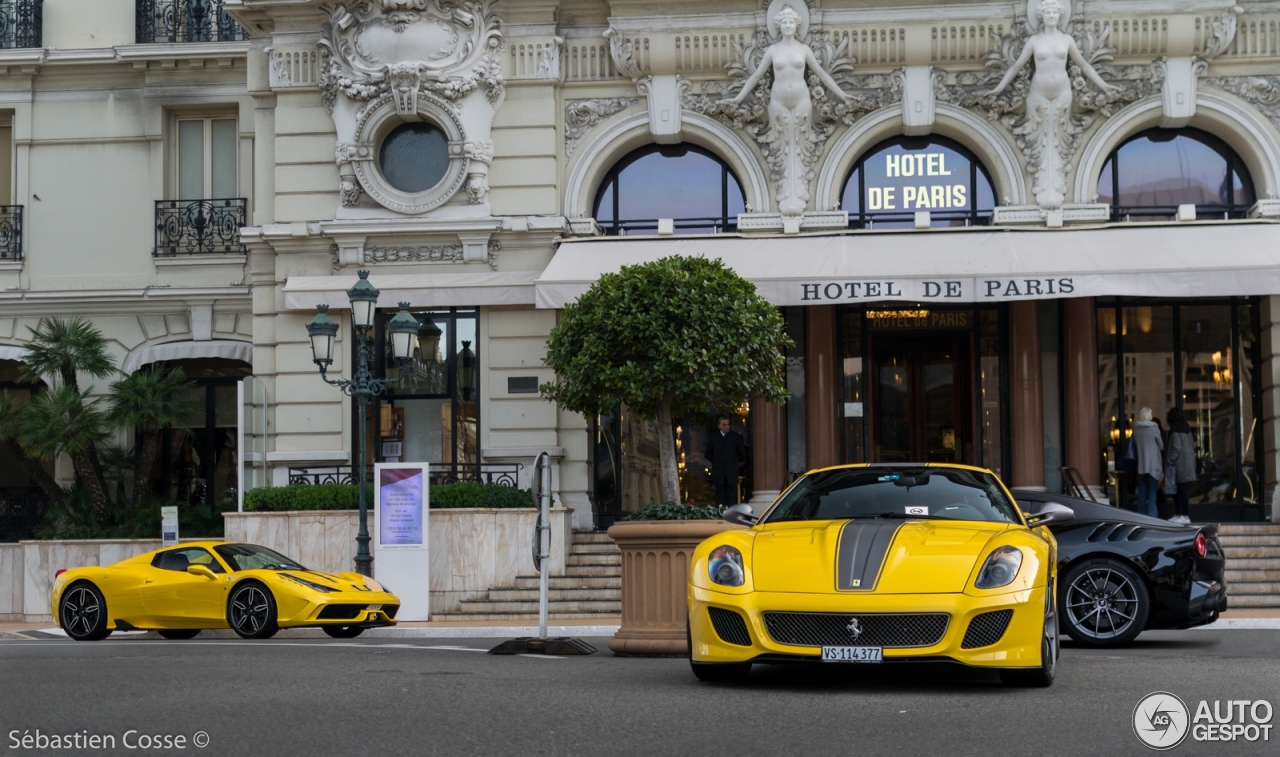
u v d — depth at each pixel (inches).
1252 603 702.5
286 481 864.3
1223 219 844.0
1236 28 836.0
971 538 338.6
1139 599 494.3
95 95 986.1
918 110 849.5
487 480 829.2
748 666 352.5
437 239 863.1
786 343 674.8
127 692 338.6
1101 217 836.0
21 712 299.4
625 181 889.5
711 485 874.8
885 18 849.5
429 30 864.3
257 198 896.3
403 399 866.8
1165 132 863.7
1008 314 875.4
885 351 888.9
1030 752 241.6
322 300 856.3
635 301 629.9
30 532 971.3
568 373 657.0
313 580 640.4
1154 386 865.5
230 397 1006.4
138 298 967.0
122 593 655.1
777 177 853.8
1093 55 840.3
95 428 881.5
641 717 285.0
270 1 872.3
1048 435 863.7
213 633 698.2
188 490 995.3
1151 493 816.3
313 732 267.0
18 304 970.1
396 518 737.0
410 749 245.9
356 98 865.5
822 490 392.8
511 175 863.7
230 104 987.9
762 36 856.9
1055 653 347.6
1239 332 866.1
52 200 983.0
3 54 973.8
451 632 659.4
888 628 315.0
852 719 281.1
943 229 830.5
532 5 865.5
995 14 843.4
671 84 864.3
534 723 277.0
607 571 773.3
